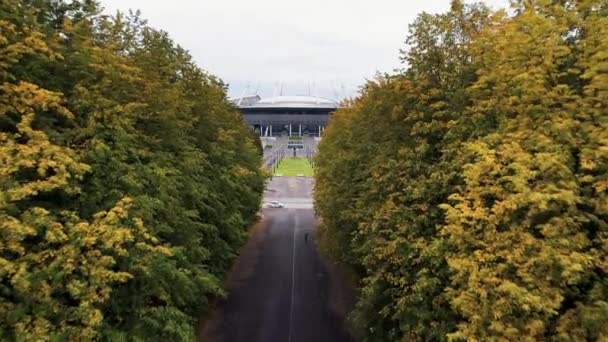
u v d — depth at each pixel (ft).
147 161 45.57
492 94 39.29
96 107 37.83
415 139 46.37
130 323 37.73
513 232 30.73
